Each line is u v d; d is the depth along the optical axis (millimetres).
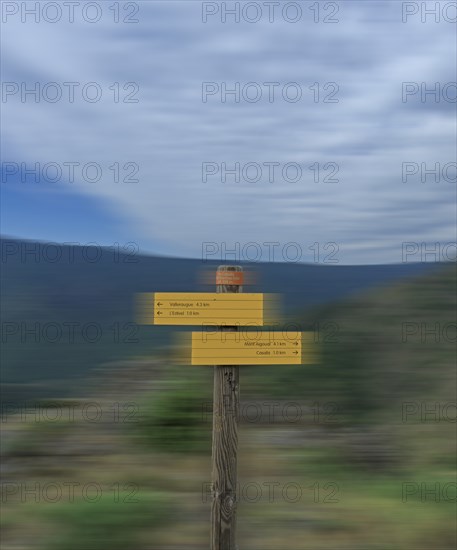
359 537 3338
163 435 4785
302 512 3635
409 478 4113
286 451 4594
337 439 4789
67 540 3266
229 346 2977
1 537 3293
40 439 4855
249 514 3605
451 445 4562
